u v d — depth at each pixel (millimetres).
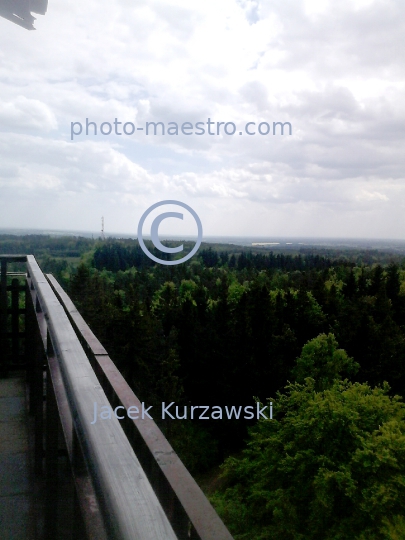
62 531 1531
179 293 38594
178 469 930
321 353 24703
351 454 13414
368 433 13750
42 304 1821
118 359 23672
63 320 1489
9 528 2016
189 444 21750
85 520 874
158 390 22859
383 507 12008
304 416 15430
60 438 1609
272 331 29719
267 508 14062
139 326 24375
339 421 14227
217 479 21000
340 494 13273
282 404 18469
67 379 1059
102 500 661
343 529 12367
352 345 30516
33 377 2912
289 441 15312
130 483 670
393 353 29016
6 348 4129
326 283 49969
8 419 3193
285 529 13305
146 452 1025
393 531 11320
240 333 26719
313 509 13164
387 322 31219
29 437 2918
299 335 33594
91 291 27875
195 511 821
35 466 2299
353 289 48094
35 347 2529
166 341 24734
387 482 12383
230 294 42562
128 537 562
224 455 23344
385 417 15312
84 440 813
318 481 12867
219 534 789
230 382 25328
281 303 34844
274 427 16984
